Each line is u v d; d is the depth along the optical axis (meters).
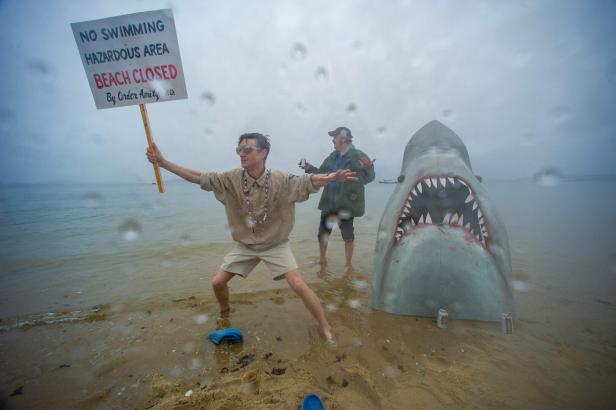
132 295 2.87
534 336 1.92
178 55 1.89
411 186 2.18
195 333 2.08
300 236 5.63
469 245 2.01
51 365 1.78
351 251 3.61
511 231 5.44
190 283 3.19
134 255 4.32
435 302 2.07
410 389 1.47
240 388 1.50
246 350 1.86
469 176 2.07
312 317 2.29
